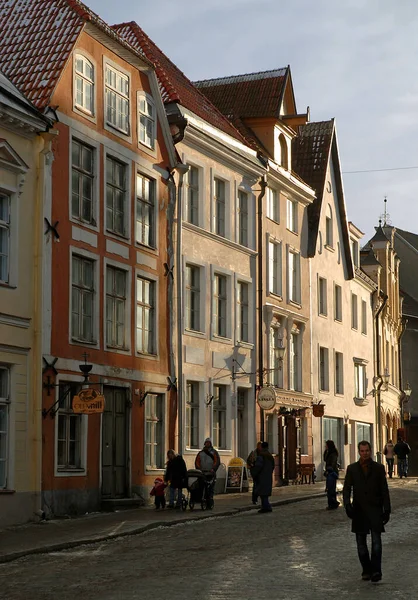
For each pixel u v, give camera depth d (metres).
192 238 37.31
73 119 29.38
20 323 26.69
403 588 15.33
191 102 40.16
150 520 26.19
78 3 31.45
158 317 34.34
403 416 72.81
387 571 17.28
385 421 66.19
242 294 42.09
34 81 28.75
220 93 47.53
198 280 38.12
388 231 73.19
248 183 42.53
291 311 46.97
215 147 38.94
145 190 34.00
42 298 27.50
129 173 32.59
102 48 31.28
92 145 30.44
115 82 32.06
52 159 28.20
